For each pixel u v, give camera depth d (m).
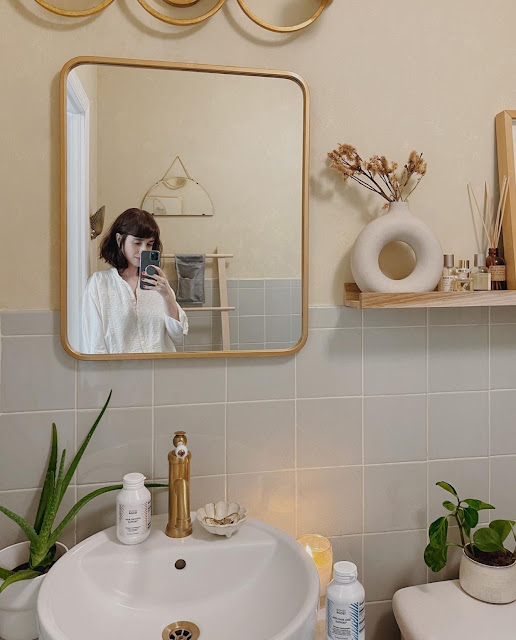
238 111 1.27
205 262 1.27
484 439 1.43
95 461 1.25
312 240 1.33
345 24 1.33
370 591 1.38
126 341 1.24
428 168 1.38
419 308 1.39
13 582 1.04
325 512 1.36
